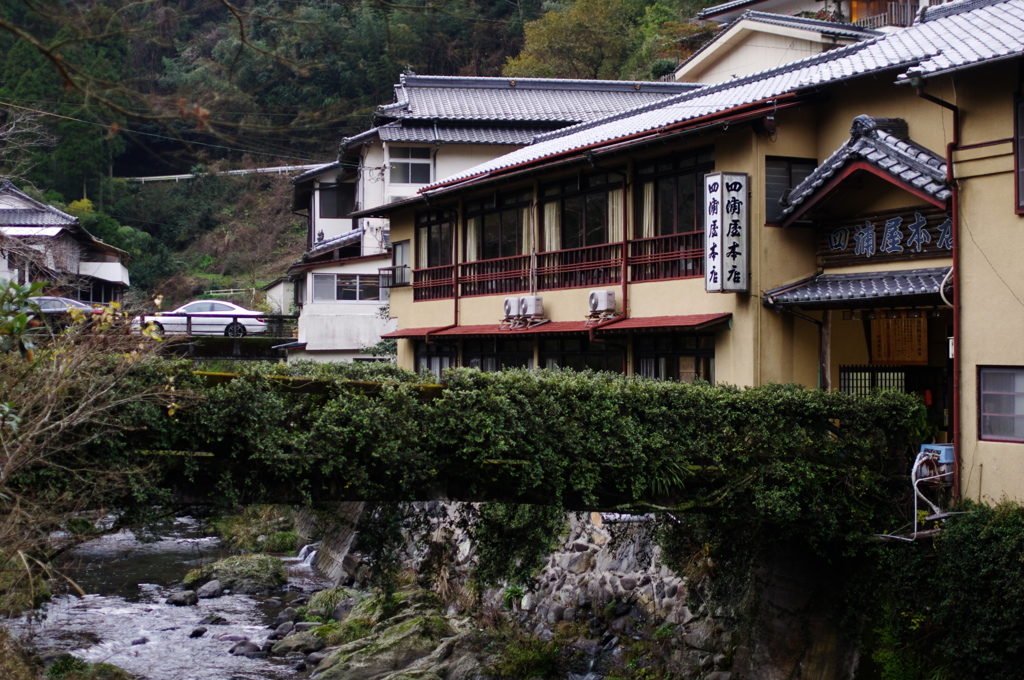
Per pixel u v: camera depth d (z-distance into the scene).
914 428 13.05
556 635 16.73
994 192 12.46
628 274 18.75
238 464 10.76
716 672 14.27
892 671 12.20
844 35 31.50
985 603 11.22
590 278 19.95
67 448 9.27
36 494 9.30
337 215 38.66
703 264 16.94
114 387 9.78
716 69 37.06
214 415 10.34
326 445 10.85
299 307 37.22
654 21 47.66
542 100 35.00
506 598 18.20
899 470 13.07
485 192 23.34
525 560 13.22
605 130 22.64
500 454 11.75
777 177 16.25
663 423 12.73
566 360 21.12
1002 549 11.09
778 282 15.98
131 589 21.52
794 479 12.52
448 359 25.69
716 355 16.75
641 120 21.61
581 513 18.61
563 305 20.61
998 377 12.39
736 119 15.41
